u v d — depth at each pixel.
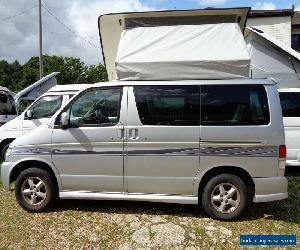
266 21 18.70
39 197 5.50
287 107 7.86
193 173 5.09
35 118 8.82
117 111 5.23
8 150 5.58
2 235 4.80
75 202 5.92
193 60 5.09
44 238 4.72
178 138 5.06
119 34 6.23
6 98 10.88
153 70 5.18
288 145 7.79
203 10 5.44
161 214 5.43
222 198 5.14
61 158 5.33
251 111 5.04
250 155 4.99
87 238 4.72
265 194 5.00
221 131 5.00
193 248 4.52
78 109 5.39
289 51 9.23
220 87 5.12
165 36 5.40
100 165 5.23
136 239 4.70
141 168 5.15
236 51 5.11
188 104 5.11
